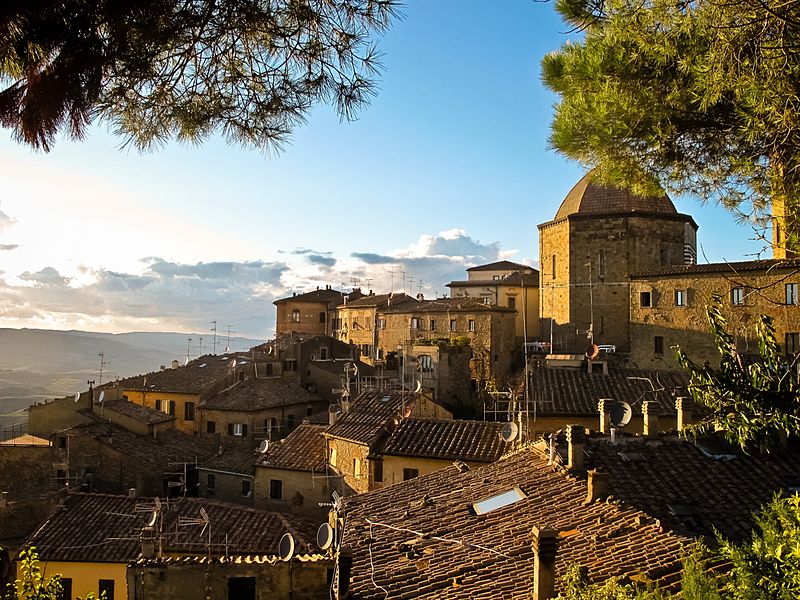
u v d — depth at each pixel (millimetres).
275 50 9234
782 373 10500
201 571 14312
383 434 36250
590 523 16547
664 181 13961
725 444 19828
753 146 12648
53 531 30109
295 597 14289
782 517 8484
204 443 55875
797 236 12094
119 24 7469
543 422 33406
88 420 49656
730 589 8648
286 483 39469
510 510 18281
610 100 12875
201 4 8266
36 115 7098
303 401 59781
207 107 9594
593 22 12664
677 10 11078
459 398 63344
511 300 78625
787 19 8977
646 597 9750
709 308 11250
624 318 56875
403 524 18906
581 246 58781
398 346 70938
